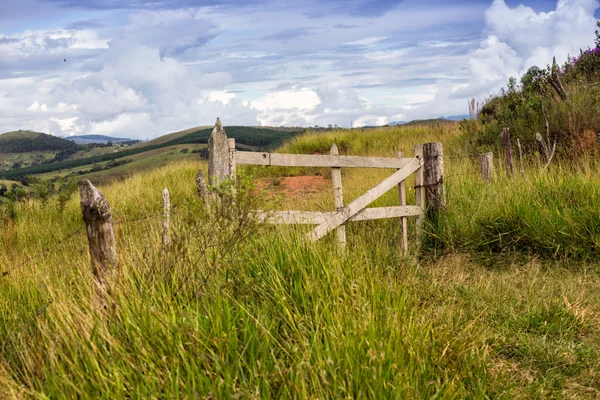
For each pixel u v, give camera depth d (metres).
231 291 3.81
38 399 2.46
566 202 6.85
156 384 2.65
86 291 3.62
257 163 5.54
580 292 5.15
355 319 3.32
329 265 4.08
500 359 3.88
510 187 7.44
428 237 6.96
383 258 5.66
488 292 5.12
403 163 6.79
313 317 3.44
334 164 6.04
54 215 9.55
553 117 10.70
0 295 4.12
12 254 6.00
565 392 3.39
